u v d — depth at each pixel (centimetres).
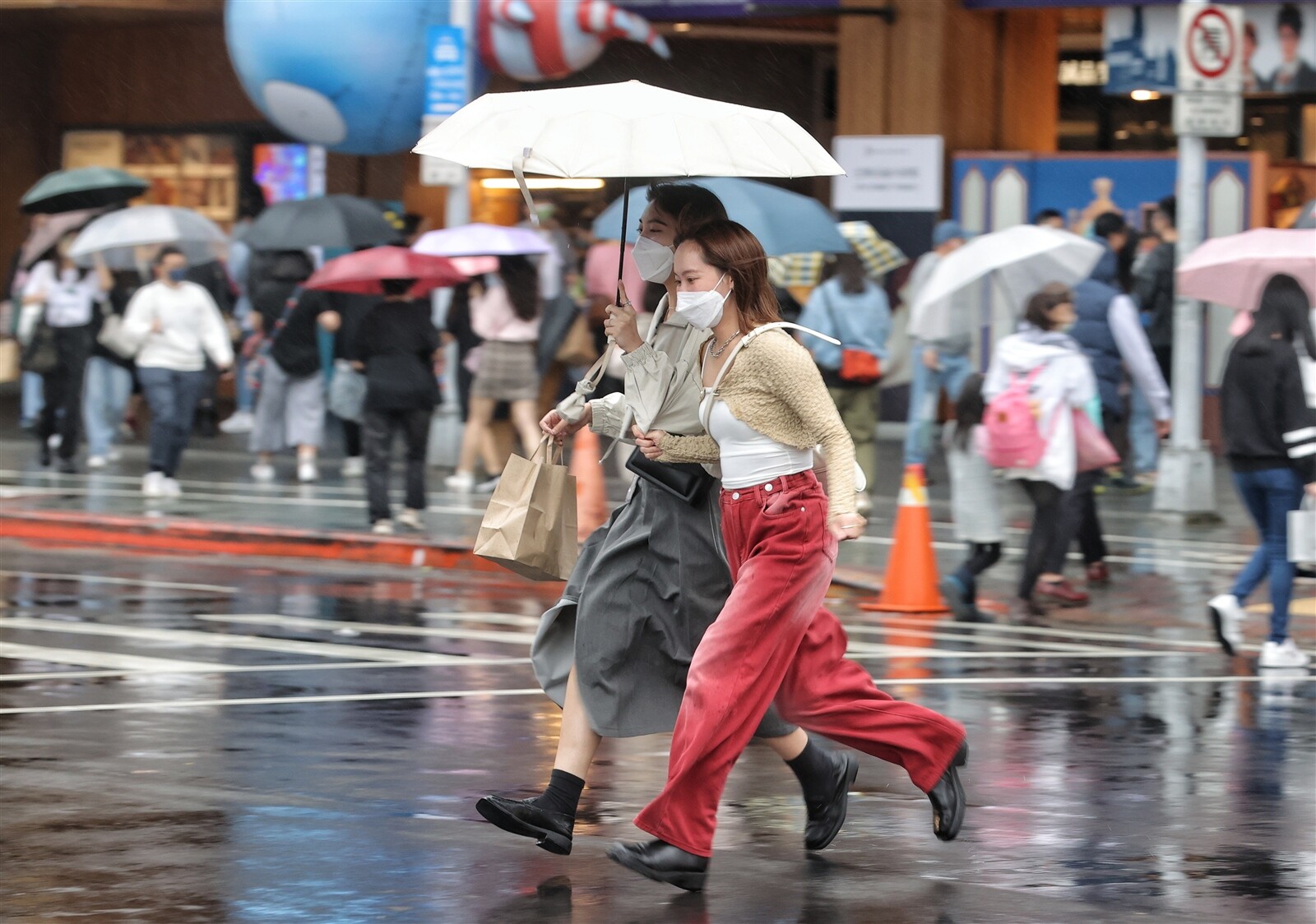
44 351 3253
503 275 2973
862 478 1036
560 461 1177
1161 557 2558
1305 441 1800
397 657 1814
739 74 4631
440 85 3105
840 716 1107
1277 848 1169
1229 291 2045
